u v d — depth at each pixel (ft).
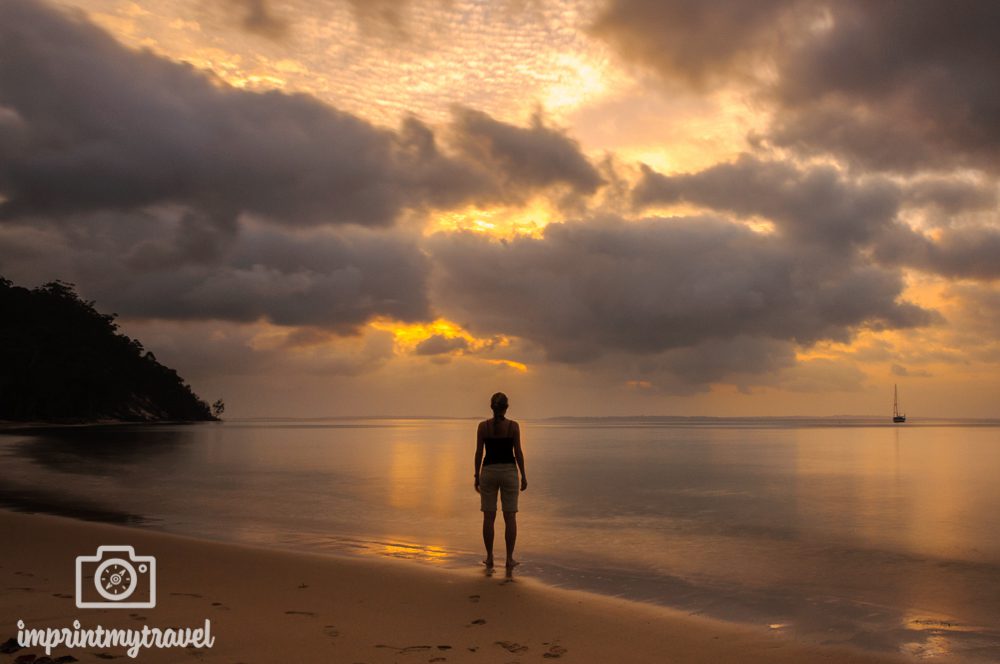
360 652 18.85
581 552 37.35
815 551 37.68
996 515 52.54
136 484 78.23
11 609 22.80
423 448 187.73
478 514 53.26
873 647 20.97
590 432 453.17
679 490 73.20
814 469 105.09
